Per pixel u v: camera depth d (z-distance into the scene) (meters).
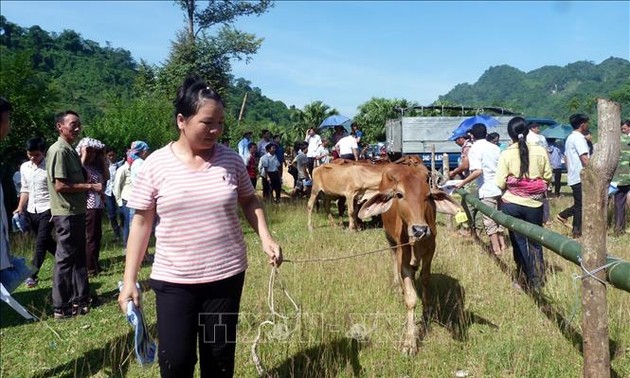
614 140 3.07
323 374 4.01
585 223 3.19
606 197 3.14
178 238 2.96
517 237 5.81
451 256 7.16
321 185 10.59
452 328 4.86
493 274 6.42
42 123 13.36
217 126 2.90
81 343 4.90
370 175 10.09
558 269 6.41
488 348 4.39
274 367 4.12
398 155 17.84
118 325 5.35
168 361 3.04
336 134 15.95
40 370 4.39
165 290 3.01
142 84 28.77
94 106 46.06
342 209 11.77
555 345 4.38
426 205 4.62
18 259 3.22
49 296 6.60
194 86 2.88
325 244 8.68
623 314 4.83
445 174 10.17
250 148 15.02
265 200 14.70
